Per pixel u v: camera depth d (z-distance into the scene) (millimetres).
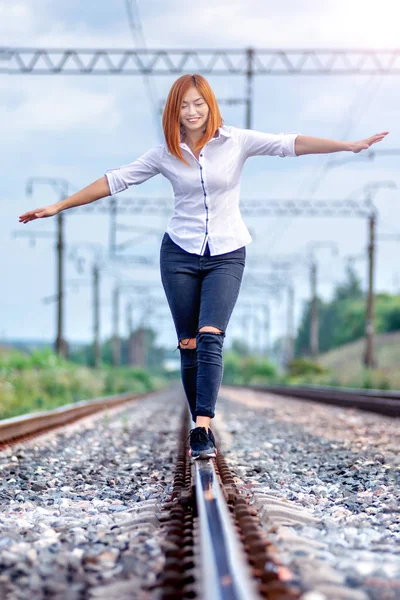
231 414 20797
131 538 4734
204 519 4215
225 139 5941
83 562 4172
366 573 3896
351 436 12938
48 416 15555
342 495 6836
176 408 26703
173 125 5875
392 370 45969
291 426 15641
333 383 52000
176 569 3803
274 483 7344
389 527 5340
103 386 43125
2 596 3553
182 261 6219
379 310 99688
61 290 44250
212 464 6059
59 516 5816
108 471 8703
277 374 98500
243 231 6227
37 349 34750
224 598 2941
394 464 8844
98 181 6059
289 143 5898
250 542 4102
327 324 143250
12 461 9641
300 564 3922
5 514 5828
